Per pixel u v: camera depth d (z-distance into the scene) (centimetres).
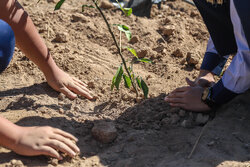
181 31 389
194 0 247
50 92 281
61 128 238
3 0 243
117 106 272
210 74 285
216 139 223
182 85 301
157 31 390
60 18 396
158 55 347
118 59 342
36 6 416
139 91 290
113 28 386
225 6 236
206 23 254
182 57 348
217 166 199
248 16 188
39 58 271
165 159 210
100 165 210
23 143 202
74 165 208
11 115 245
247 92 267
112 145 229
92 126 244
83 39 367
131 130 242
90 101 278
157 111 262
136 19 410
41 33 365
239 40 203
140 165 206
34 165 201
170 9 453
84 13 412
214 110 253
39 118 244
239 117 244
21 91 278
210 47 288
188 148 217
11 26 251
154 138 230
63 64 319
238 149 213
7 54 230
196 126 241
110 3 434
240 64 209
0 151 210
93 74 313
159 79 312
